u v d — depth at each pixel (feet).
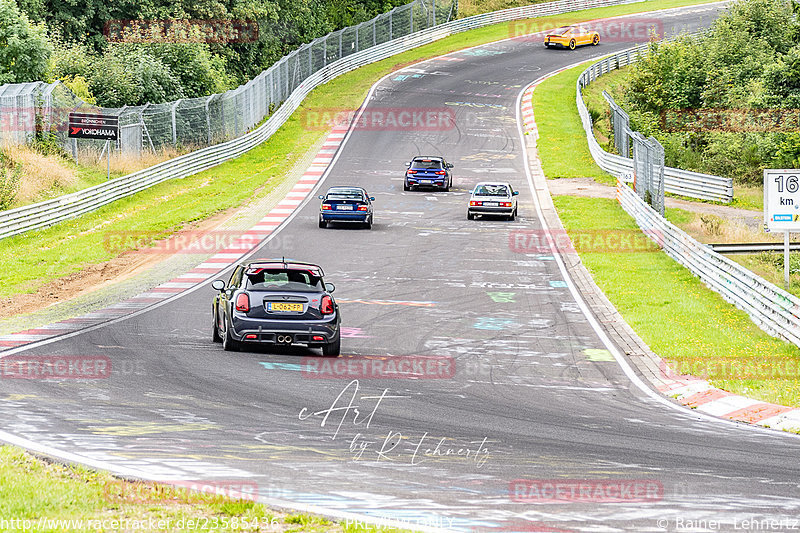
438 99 458.91
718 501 61.93
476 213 257.96
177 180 314.96
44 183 266.36
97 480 59.16
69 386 91.86
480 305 160.35
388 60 552.00
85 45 460.14
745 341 135.74
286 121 425.28
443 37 615.57
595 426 86.33
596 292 175.52
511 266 200.03
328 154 364.58
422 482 64.69
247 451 70.79
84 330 128.77
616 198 289.53
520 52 568.00
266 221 251.60
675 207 270.46
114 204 271.69
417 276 186.29
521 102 453.17
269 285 113.29
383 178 325.62
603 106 447.42
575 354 125.59
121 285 173.37
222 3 505.25
